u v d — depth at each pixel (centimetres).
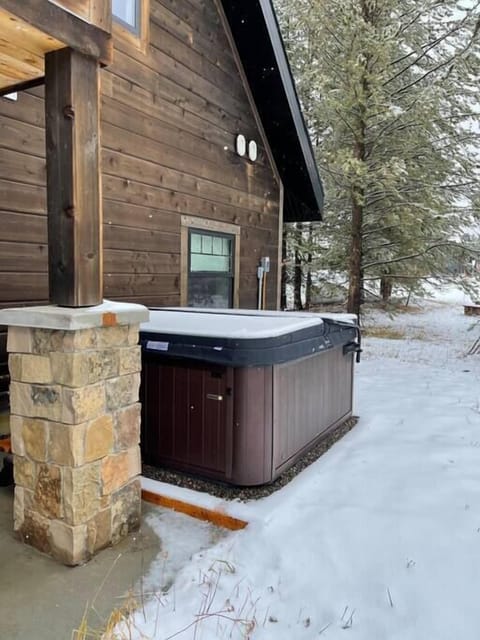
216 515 248
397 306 1178
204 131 534
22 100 345
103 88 408
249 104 612
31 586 196
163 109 474
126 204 440
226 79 565
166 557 218
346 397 401
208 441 281
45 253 367
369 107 880
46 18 192
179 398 289
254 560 212
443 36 892
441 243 995
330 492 272
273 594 190
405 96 916
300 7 925
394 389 538
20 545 225
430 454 329
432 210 900
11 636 168
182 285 514
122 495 233
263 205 663
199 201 534
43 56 213
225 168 575
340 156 877
